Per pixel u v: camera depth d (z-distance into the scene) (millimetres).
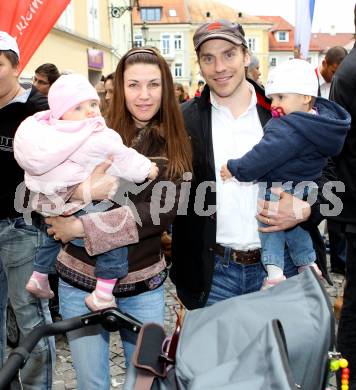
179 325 1655
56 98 2186
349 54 2646
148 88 2293
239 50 2447
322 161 2568
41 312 2879
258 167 2410
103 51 19672
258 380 1256
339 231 2764
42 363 2869
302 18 6430
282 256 2584
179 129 2340
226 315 1617
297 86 2451
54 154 2088
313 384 1506
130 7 20766
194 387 1301
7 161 2676
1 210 2750
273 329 1372
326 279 2826
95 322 1772
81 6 16219
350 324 2766
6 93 2635
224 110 2541
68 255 2316
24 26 3578
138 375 1548
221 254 2584
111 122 2424
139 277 2295
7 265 2832
